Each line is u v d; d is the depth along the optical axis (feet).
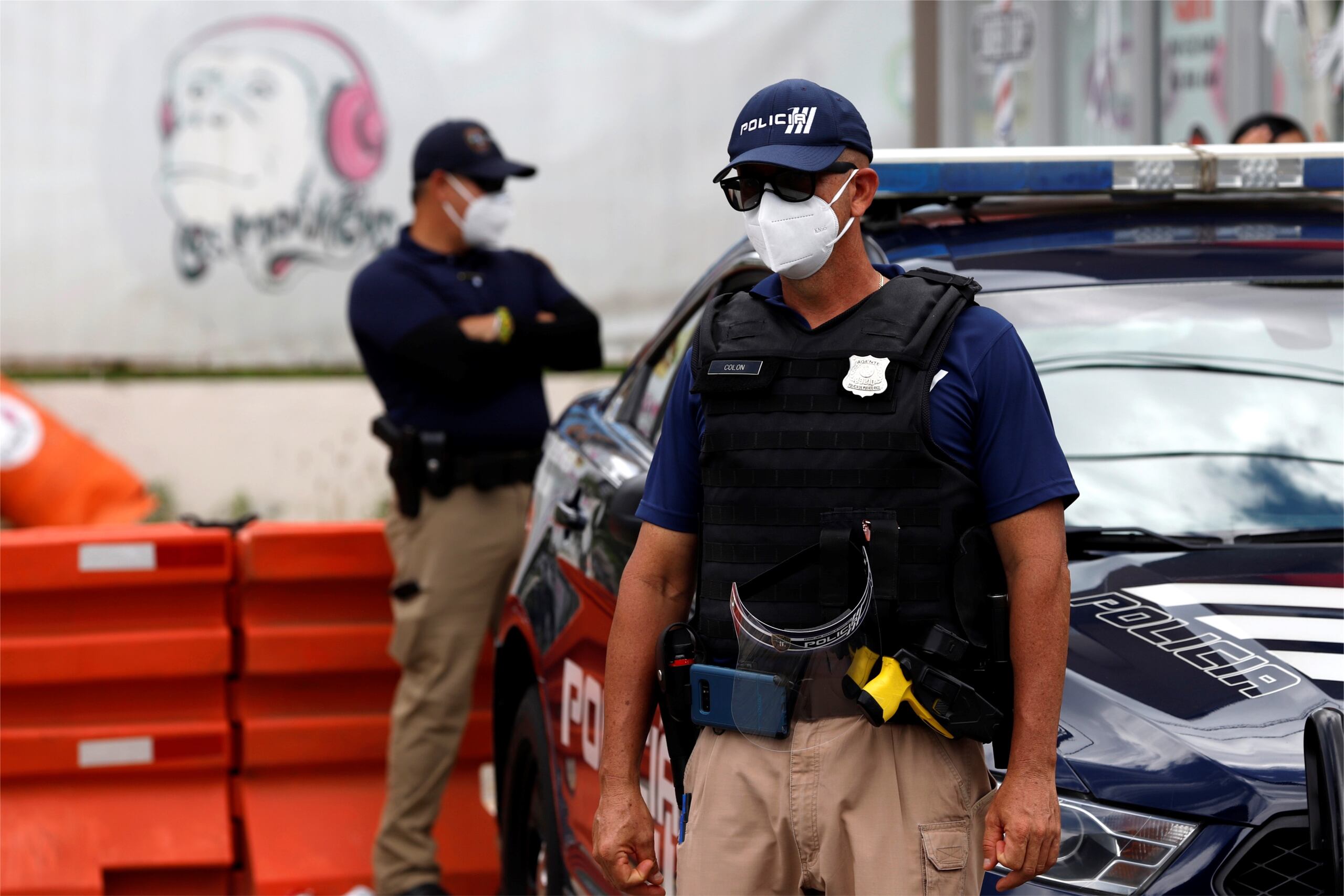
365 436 120.47
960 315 28.86
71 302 117.08
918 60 81.46
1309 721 27.84
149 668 59.06
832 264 29.45
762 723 28.89
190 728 59.77
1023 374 28.48
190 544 59.11
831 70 119.85
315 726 60.64
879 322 28.86
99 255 117.08
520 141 119.34
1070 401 39.55
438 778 57.00
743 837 29.37
